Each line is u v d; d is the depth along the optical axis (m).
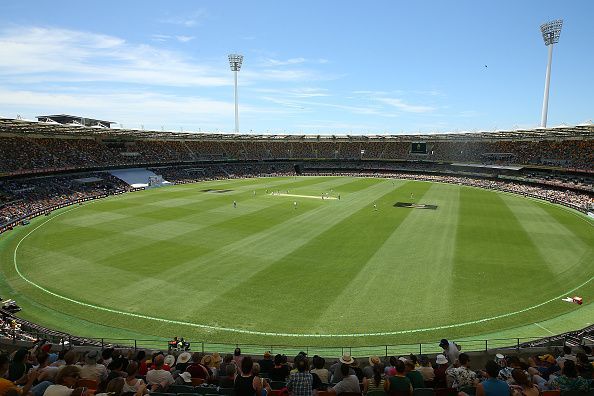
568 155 83.81
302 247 36.84
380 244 37.94
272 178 103.44
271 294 26.25
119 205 60.00
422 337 20.86
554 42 91.56
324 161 122.38
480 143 103.62
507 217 51.50
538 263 32.59
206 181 95.75
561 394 8.11
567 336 18.33
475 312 23.77
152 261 32.84
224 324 22.33
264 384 9.41
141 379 9.23
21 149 74.56
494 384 6.96
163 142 108.75
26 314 23.84
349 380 8.80
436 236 41.09
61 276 29.81
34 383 8.63
